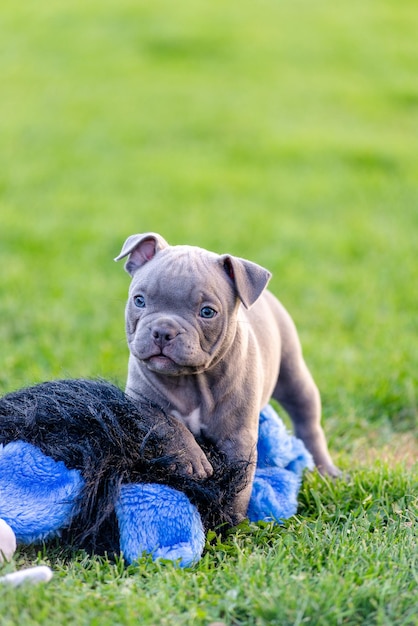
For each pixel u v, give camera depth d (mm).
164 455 4910
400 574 4500
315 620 4090
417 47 31516
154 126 22438
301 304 11141
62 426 4961
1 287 11242
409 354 9195
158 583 4367
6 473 4770
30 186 17328
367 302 11281
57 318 10094
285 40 31609
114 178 18188
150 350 4789
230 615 4160
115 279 11938
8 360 8508
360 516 5441
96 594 4203
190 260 4992
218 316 4914
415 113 24672
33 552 4766
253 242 14109
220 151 20656
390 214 16219
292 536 5078
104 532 4844
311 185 18125
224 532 5125
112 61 28625
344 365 8891
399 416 7906
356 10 36250
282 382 6367
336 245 14055
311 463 6078
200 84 26469
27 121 22562
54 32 31906
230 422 5191
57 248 13328
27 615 3949
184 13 34312
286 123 23125
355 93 26156
